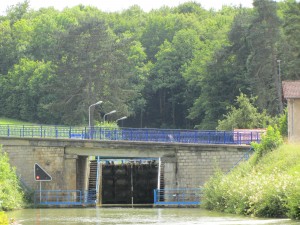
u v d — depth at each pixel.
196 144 135.62
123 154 139.38
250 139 135.38
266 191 84.81
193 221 80.38
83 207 135.38
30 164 140.12
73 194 138.88
